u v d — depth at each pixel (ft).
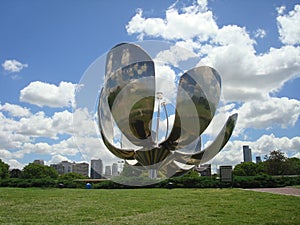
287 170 150.51
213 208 45.09
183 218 36.65
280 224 32.37
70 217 38.32
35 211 43.91
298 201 52.08
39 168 167.94
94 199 60.54
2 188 98.78
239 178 97.35
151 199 59.41
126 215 39.68
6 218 37.73
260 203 50.26
